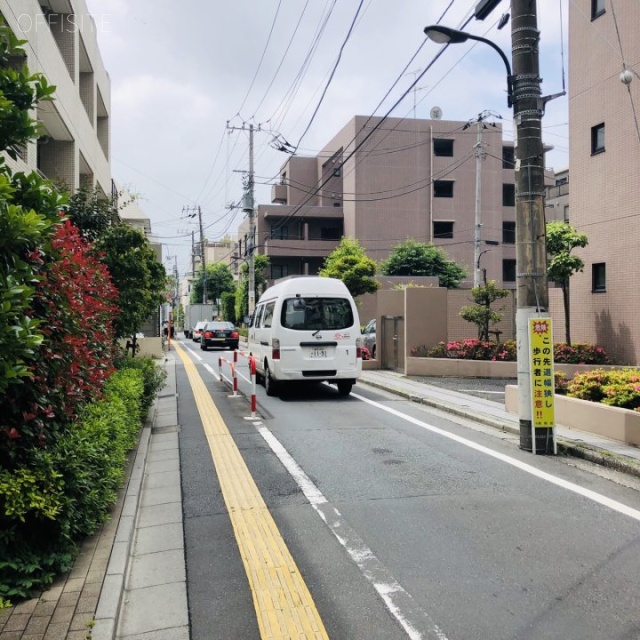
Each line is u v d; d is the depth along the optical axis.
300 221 47.19
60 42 15.00
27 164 10.16
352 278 32.62
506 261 47.69
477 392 13.11
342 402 12.12
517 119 8.16
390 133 44.41
